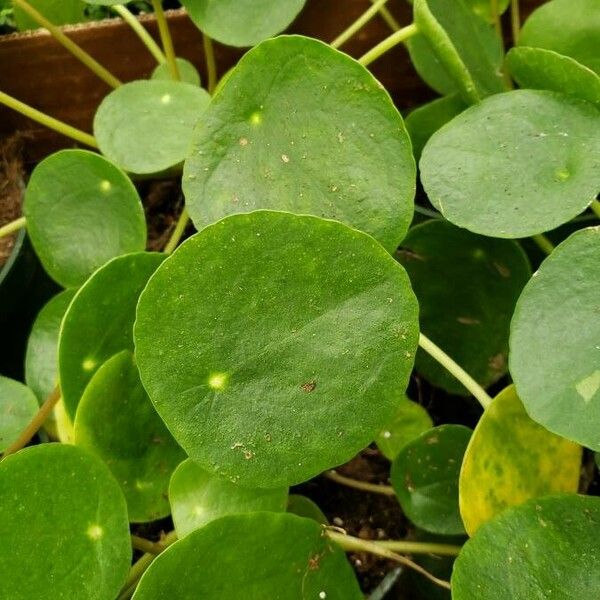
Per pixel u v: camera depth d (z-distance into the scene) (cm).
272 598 23
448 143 27
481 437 25
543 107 27
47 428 32
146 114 31
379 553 27
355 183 25
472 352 33
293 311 23
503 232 24
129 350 27
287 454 23
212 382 22
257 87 26
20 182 40
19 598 22
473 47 32
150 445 27
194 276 22
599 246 23
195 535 22
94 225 31
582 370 22
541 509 23
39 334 31
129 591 27
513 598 22
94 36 38
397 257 32
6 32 42
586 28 32
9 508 22
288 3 31
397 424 32
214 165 26
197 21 31
